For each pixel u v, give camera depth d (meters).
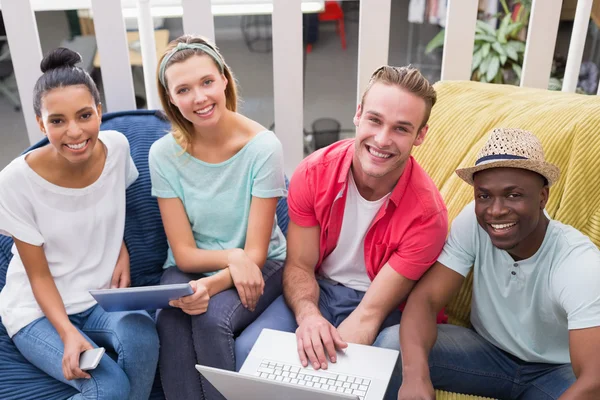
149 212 1.73
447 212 1.47
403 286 1.43
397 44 3.70
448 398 1.37
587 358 1.16
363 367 1.29
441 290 1.40
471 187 1.55
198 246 1.65
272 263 1.64
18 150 3.25
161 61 1.49
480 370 1.39
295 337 1.39
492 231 1.25
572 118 1.47
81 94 1.41
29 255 1.49
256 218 1.55
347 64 4.02
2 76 3.32
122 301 1.38
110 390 1.34
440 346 1.40
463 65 1.94
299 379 1.27
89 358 1.35
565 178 1.44
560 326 1.30
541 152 1.24
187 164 1.58
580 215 1.42
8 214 1.46
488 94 1.69
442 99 1.72
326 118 3.52
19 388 1.43
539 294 1.29
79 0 2.46
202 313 1.42
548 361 1.33
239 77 3.85
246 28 4.19
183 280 1.56
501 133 1.25
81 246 1.56
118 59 1.90
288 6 1.81
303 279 1.52
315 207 1.48
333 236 1.51
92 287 1.57
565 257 1.24
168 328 1.46
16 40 1.84
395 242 1.43
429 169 1.64
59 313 1.46
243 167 1.56
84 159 1.46
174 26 3.46
